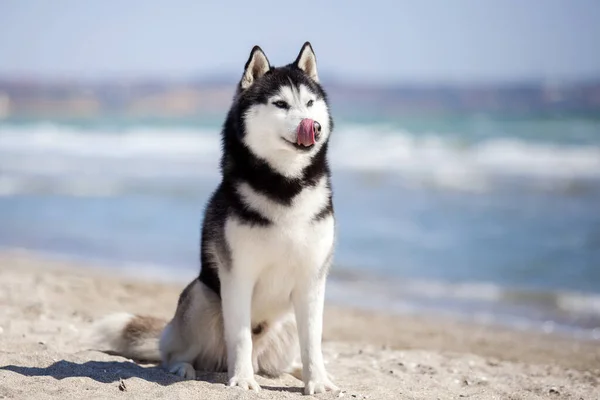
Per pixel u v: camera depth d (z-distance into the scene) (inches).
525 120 1467.8
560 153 959.0
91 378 185.9
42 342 231.9
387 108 1924.2
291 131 175.6
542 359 277.4
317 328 187.8
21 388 172.7
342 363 244.1
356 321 337.1
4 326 256.8
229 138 190.2
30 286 350.0
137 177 834.8
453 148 1040.8
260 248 179.3
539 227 544.7
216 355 205.3
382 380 215.5
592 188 714.2
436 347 292.8
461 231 537.6
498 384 217.8
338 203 663.1
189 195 713.0
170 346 209.6
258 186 178.1
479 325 333.7
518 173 823.7
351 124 1505.9
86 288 362.3
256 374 210.7
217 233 186.1
